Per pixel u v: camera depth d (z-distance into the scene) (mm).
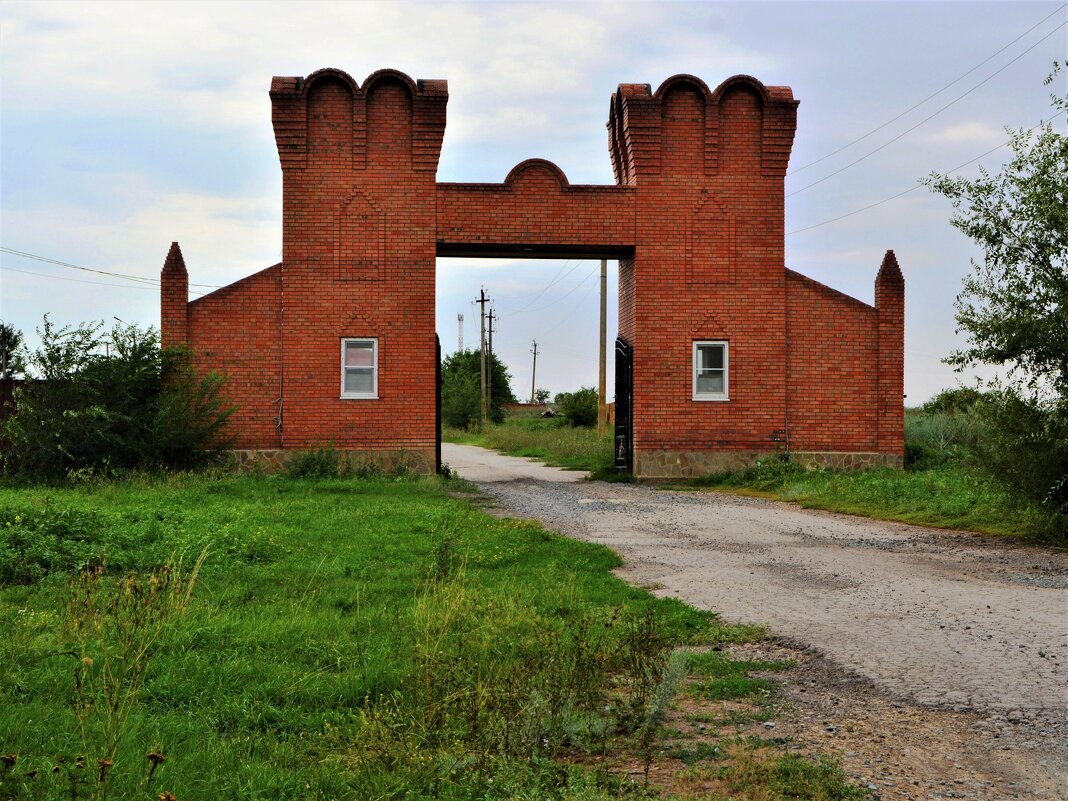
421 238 24797
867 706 6645
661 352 25234
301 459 23719
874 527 16438
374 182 24750
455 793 4996
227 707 6184
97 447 22328
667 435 25203
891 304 25562
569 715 5984
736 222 25422
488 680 6422
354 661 7152
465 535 13977
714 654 8000
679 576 11594
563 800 4848
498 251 25906
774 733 6129
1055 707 6574
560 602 9531
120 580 9305
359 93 24547
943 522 16688
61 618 8258
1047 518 14828
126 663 6289
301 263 24578
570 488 24016
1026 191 14781
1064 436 14492
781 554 13359
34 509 12727
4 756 4523
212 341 24391
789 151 25438
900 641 8352
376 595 9828
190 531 13219
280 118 24422
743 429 25281
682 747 5875
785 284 25453
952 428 29328
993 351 15086
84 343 22609
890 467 25391
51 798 4574
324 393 24562
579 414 62281
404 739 5465
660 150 25234
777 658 7914
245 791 4875
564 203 25094
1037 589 10820
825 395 25484
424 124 24688
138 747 5328
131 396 22703
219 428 24250
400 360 24703
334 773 5145
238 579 10586
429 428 24719
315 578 10664
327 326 24594
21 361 22062
